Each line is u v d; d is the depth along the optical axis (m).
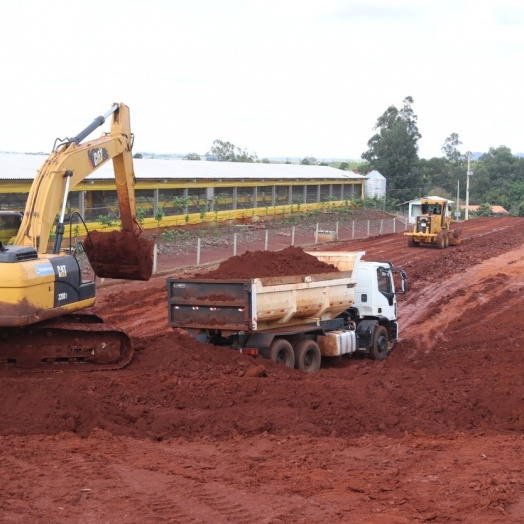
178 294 15.39
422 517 7.51
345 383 13.80
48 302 12.29
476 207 106.00
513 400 13.05
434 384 14.15
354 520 7.40
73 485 8.17
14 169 35.62
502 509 7.77
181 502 7.79
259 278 14.83
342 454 9.87
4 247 11.98
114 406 11.62
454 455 9.93
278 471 9.00
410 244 44.38
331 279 16.64
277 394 12.66
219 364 14.55
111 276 14.97
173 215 45.84
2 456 9.20
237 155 117.69
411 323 23.36
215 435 10.88
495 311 25.16
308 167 71.12
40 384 11.87
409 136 96.44
